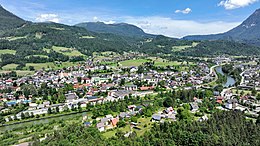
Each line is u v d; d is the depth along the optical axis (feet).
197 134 468.34
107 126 602.03
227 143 440.45
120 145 456.86
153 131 532.73
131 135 504.43
